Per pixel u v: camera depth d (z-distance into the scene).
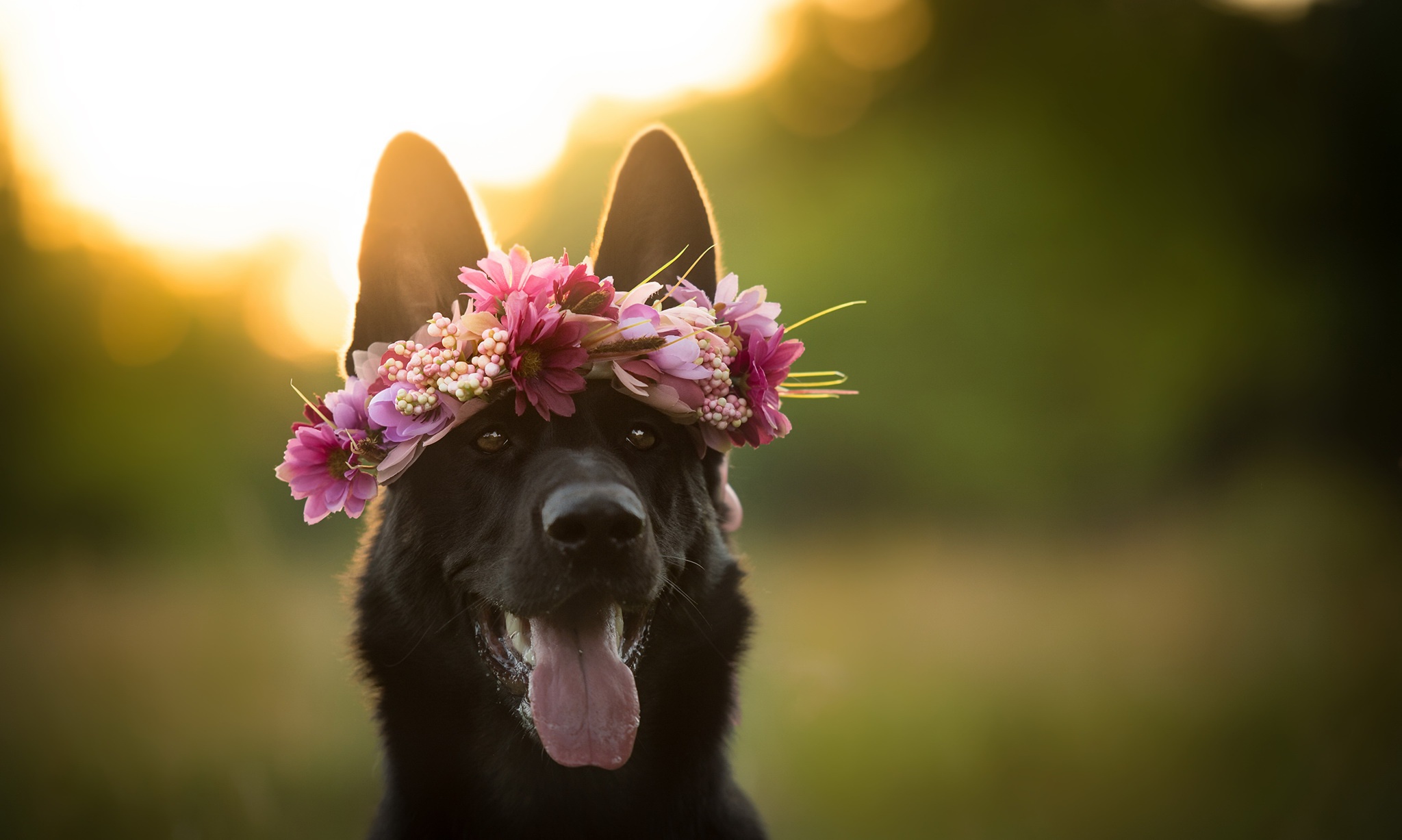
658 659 3.31
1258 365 25.34
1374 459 22.84
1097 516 23.25
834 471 28.48
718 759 3.40
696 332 3.10
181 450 22.00
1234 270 26.14
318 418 3.08
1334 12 29.98
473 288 2.96
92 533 21.14
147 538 19.61
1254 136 28.91
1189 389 24.56
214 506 14.25
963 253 27.39
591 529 2.89
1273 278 26.38
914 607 11.43
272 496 19.72
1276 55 30.22
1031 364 25.86
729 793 3.46
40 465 21.62
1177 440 24.50
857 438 27.55
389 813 3.32
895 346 27.36
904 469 27.33
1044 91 30.41
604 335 3.00
